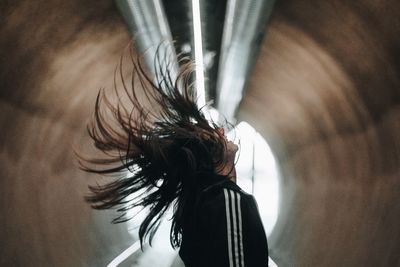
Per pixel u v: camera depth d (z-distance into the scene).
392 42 4.53
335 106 7.23
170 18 6.86
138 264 10.35
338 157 7.57
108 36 6.55
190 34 7.54
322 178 8.74
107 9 5.93
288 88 9.09
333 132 7.74
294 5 5.84
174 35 7.43
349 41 5.47
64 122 7.12
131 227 11.33
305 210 9.57
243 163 16.06
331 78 6.73
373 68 5.28
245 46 7.64
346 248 6.43
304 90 8.32
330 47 6.04
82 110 7.60
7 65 4.98
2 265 5.09
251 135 15.70
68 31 5.71
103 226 9.35
